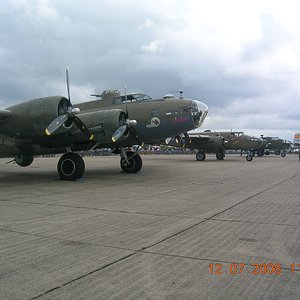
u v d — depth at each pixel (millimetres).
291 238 5250
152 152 77125
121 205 8211
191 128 16672
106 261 4242
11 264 4152
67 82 12719
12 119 12766
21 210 7617
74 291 3391
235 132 34156
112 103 17047
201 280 3648
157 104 16516
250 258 4336
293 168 21562
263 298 3225
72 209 7723
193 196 9633
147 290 3412
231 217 6789
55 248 4785
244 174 17000
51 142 14367
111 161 33656
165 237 5324
